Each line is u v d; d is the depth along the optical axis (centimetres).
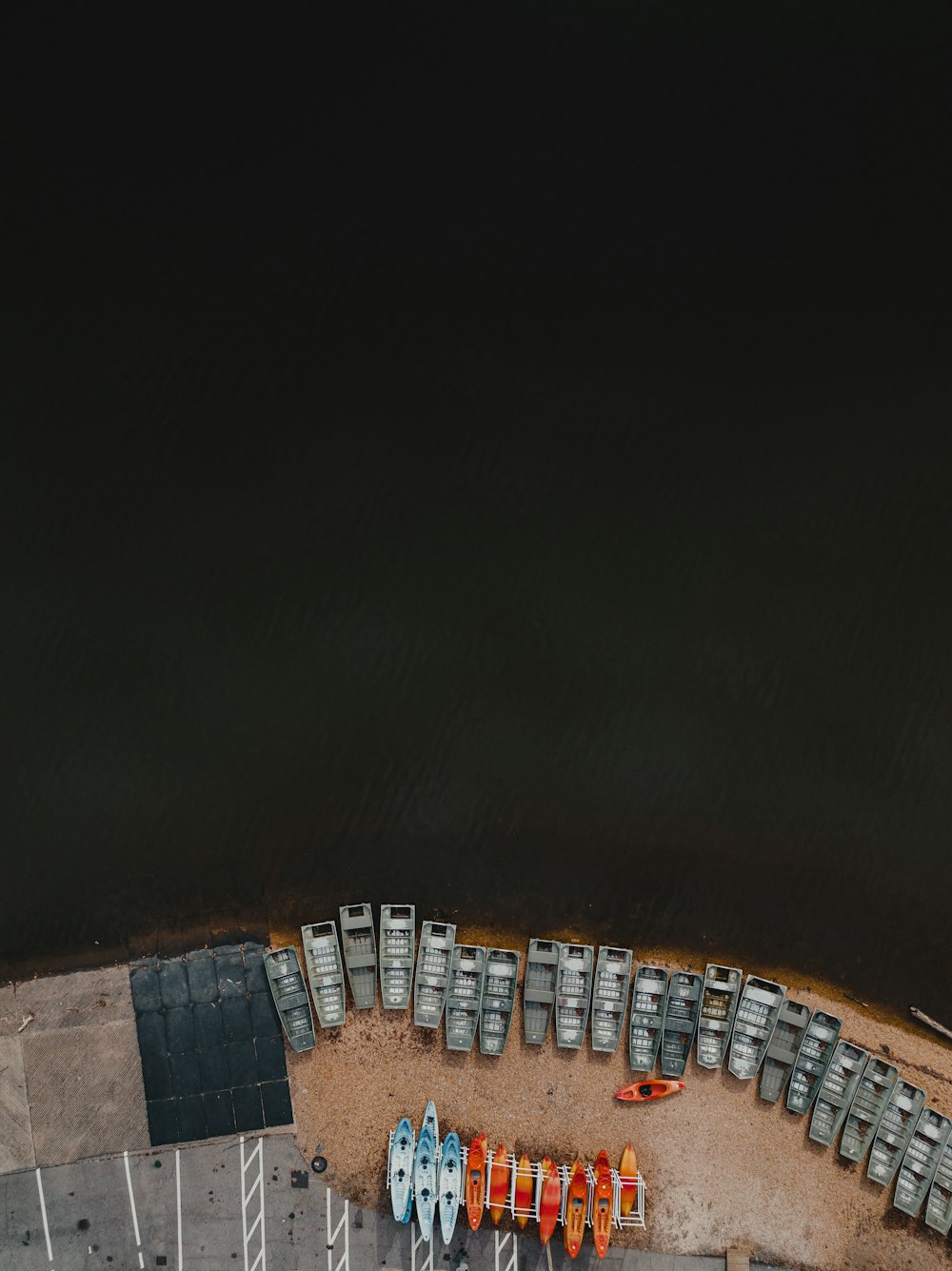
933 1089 5088
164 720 5244
